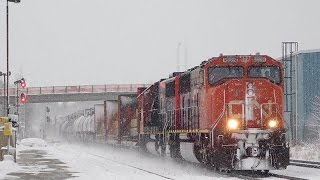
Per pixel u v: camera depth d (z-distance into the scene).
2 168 38.78
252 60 34.59
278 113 33.31
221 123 33.03
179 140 42.88
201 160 36.47
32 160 50.19
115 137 74.25
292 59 78.75
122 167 40.84
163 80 51.69
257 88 33.56
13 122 49.69
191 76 39.09
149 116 54.88
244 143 32.16
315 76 74.94
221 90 33.41
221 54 35.16
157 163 48.16
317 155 50.97
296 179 28.94
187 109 40.09
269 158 31.89
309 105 74.94
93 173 35.09
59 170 37.88
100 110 90.06
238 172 35.22
